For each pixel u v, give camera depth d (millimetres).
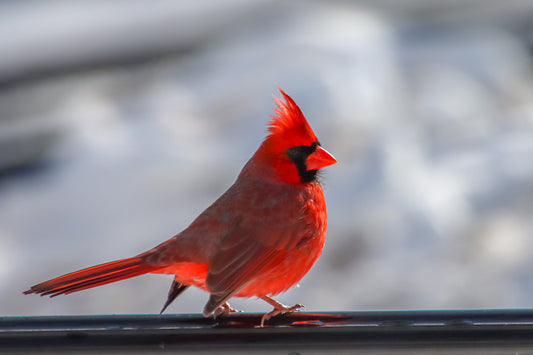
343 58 13453
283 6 17891
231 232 4980
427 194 10586
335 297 9383
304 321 4254
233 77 13727
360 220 10234
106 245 10594
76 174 12453
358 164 11109
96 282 4684
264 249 5012
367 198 10531
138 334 3902
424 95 13289
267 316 4477
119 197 11586
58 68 17438
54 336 3916
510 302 9172
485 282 9398
